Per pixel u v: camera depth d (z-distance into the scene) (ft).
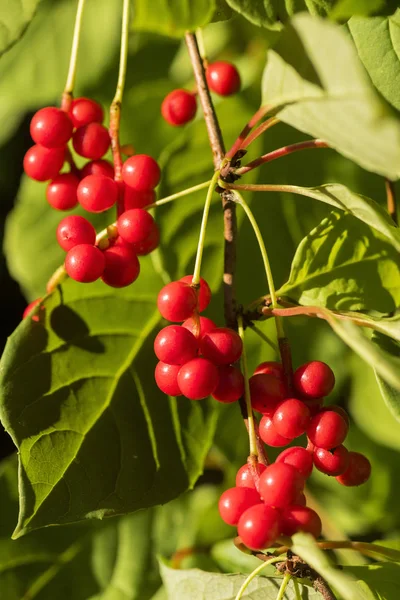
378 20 1.24
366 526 1.58
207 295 1.22
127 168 1.25
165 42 1.64
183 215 1.41
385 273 1.27
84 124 1.29
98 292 1.32
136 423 1.29
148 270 1.37
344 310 1.27
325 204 1.50
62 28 1.64
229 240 1.26
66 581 1.50
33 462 1.23
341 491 1.59
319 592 1.20
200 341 1.17
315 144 1.22
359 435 1.61
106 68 1.63
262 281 1.47
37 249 1.65
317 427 1.16
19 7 1.32
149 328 1.33
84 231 1.23
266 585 1.25
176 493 1.28
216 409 1.32
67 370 1.28
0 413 1.24
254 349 1.49
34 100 1.63
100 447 1.27
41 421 1.25
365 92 1.08
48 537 1.51
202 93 1.31
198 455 1.30
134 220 1.22
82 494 1.24
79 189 1.24
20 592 1.48
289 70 1.18
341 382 1.57
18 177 1.81
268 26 1.22
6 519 1.49
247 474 1.16
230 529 1.55
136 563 1.53
